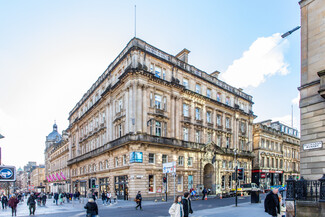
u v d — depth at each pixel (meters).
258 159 56.81
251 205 23.48
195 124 40.84
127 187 32.81
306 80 16.06
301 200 13.05
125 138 32.88
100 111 44.38
